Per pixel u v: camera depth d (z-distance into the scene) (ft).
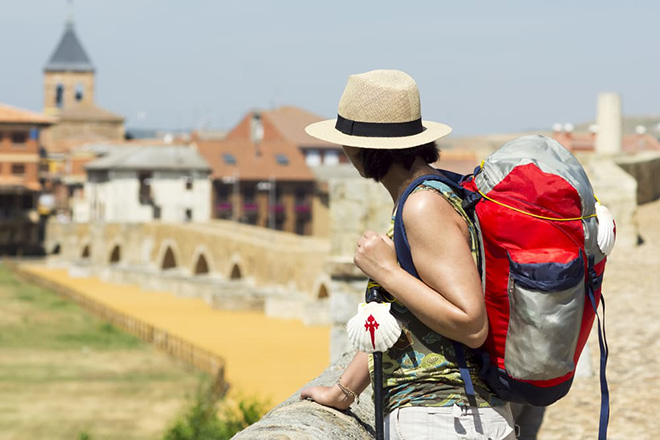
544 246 9.69
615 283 52.16
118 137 581.12
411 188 10.17
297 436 10.60
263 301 230.68
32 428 115.85
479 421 10.28
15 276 309.63
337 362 16.61
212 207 408.87
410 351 10.36
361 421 12.30
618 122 144.46
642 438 23.21
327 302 207.51
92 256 331.57
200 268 274.77
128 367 161.79
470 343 9.75
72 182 444.55
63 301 252.01
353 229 51.24
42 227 397.80
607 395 10.62
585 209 9.92
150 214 380.99
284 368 153.99
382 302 10.39
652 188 112.06
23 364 163.32
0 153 378.94
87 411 126.31
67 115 573.33
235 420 85.15
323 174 436.35
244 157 423.23
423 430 10.27
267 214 421.59
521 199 9.79
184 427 84.53
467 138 463.42
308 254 213.05
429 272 9.80
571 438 23.52
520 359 9.74
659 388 28.02
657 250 69.26
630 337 36.22
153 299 261.03
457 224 9.93
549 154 10.22
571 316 9.58
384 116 10.59
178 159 388.16
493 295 9.82
